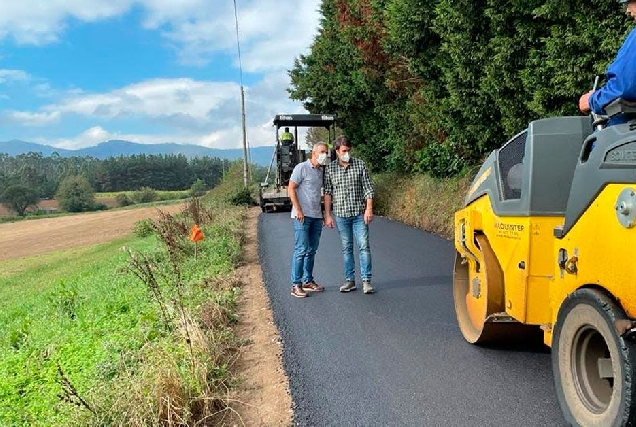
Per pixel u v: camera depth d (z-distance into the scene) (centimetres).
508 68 1066
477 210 570
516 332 553
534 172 438
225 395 494
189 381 486
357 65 2091
